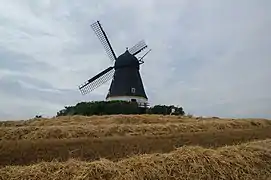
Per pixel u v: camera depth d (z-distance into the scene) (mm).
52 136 19250
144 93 44469
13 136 19031
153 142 17750
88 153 14594
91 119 28156
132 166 11062
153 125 23359
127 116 29016
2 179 10070
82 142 17047
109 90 44062
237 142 19078
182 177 11094
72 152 14703
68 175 10312
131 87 42969
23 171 10492
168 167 11273
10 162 12945
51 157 13727
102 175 10383
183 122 27438
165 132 21688
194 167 11508
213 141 19094
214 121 28203
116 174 10539
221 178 11586
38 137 18859
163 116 31328
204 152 12516
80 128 20938
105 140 17781
